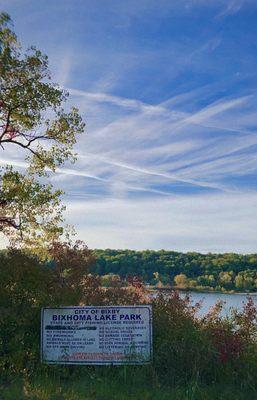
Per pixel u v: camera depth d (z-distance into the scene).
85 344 11.23
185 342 10.88
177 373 10.72
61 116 18.12
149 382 10.44
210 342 10.76
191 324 11.53
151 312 11.15
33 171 19.03
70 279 12.98
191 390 9.74
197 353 10.70
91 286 13.20
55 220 17.69
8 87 16.97
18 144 18.06
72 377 10.99
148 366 10.78
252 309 11.81
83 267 13.20
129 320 11.19
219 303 13.66
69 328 11.34
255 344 11.23
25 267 12.12
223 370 10.59
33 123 17.62
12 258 12.44
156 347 11.12
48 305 11.78
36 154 18.75
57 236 17.19
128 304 12.66
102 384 10.16
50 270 12.77
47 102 17.27
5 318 11.35
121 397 9.36
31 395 9.38
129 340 11.12
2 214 17.41
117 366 11.05
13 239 17.23
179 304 12.13
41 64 16.95
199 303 15.00
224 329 11.32
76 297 12.52
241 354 10.77
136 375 10.59
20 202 17.08
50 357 11.26
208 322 11.88
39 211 17.52
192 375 10.53
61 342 11.31
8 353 11.32
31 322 11.80
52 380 10.52
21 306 11.91
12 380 10.51
